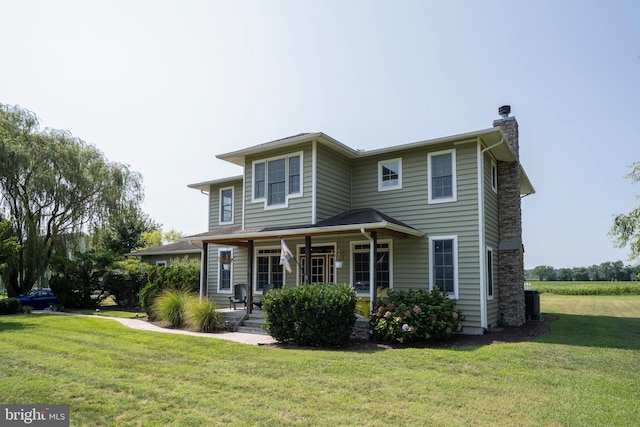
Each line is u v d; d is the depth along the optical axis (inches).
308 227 490.0
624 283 1642.5
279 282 637.3
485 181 517.7
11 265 808.9
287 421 192.4
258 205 575.2
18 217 833.5
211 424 189.3
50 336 424.8
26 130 869.2
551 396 227.9
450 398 224.8
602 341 404.8
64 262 794.8
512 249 556.4
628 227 515.5
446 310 427.8
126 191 973.2
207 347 366.9
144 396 228.8
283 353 349.4
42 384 248.4
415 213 531.8
